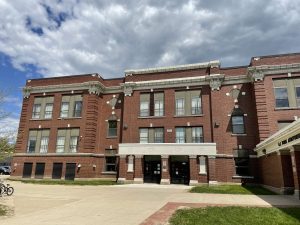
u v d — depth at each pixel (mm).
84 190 22281
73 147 33781
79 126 34062
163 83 32531
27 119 36781
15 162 35188
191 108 31234
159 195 18797
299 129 15172
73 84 35594
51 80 37500
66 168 32906
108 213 12016
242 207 13195
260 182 26734
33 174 34031
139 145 29969
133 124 32438
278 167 20531
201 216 10898
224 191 21234
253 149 28156
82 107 34656
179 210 12211
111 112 35031
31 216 11539
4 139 13641
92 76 35562
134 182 29141
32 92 37688
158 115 32188
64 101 36031
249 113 29281
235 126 29469
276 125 26000
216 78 30406
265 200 16281
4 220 10688
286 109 26141
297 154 17141
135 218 10812
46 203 15344
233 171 28141
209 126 29781
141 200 16219
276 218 10820
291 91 26578
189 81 31641
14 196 18422
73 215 11648
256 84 27406
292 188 19250
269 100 26703
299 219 10664
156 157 30406
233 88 30438
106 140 34188
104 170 33469
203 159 28031
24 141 35969
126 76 34594
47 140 35188
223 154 28156
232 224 9750
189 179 28062
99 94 35531
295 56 27250
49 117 36125
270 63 27688
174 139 30609
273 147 21172
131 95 33469
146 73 33906
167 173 28391
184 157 29531
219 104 29734
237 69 31141
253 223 9969
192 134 30406
